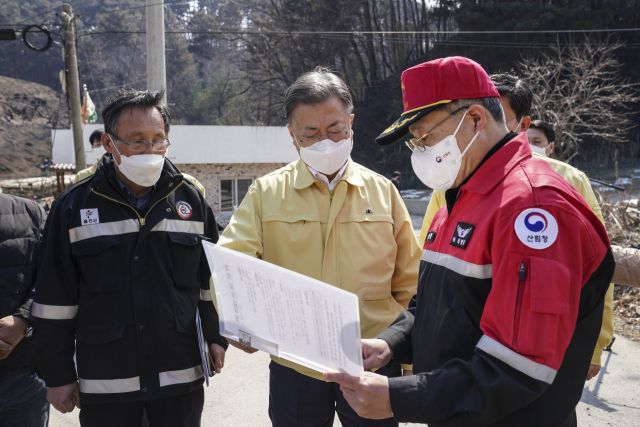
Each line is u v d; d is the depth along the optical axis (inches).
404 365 86.4
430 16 1259.8
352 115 79.6
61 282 78.2
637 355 161.5
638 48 1169.4
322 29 1440.7
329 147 75.0
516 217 47.2
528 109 99.2
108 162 83.4
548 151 127.0
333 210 79.7
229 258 53.9
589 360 51.4
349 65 1620.3
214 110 2058.3
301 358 52.1
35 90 2822.3
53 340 77.9
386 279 80.3
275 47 1459.2
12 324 82.7
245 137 793.6
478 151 55.9
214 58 2516.0
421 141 58.1
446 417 46.6
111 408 79.2
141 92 82.3
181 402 83.4
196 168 793.6
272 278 50.8
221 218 750.5
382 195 84.2
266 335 54.2
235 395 143.1
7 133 2502.5
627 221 280.4
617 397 133.4
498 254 47.9
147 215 80.8
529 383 45.3
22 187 1402.6
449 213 60.6
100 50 2549.2
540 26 1103.6
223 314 57.7
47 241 77.7
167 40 2394.2
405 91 58.2
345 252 79.2
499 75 98.9
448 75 54.8
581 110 647.1
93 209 78.7
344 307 46.9
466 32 1080.2
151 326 79.6
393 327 66.9
